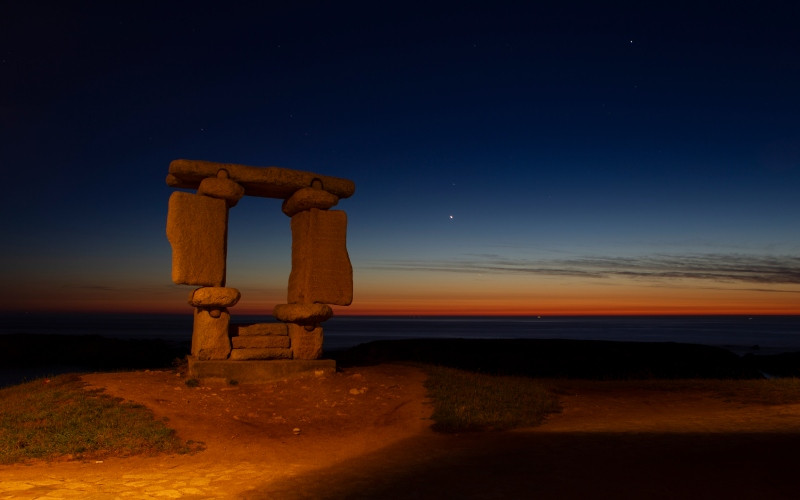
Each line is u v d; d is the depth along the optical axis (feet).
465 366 91.04
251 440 33.65
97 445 30.42
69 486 23.54
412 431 35.45
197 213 46.19
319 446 32.45
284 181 49.39
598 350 109.40
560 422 37.63
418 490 22.53
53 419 34.40
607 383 56.08
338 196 52.34
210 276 46.19
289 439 34.17
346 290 50.47
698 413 39.22
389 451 30.22
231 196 47.16
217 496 22.49
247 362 46.85
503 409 39.96
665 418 37.35
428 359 98.22
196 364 45.60
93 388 41.75
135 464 27.76
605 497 20.81
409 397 44.01
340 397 43.83
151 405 38.52
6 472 25.64
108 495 22.36
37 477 24.86
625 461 25.54
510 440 31.60
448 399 42.42
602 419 38.14
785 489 20.77
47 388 44.70
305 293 49.70
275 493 22.84
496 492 21.85
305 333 50.03
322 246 50.14
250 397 43.27
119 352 125.90
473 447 30.27
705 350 114.62
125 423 34.04
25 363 112.68
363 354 105.70
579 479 23.09
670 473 23.31
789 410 38.01
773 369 101.50
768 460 24.54
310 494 22.59
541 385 50.96
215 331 47.06
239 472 26.43
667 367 91.15
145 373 47.62
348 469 26.53
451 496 21.58
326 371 49.08
